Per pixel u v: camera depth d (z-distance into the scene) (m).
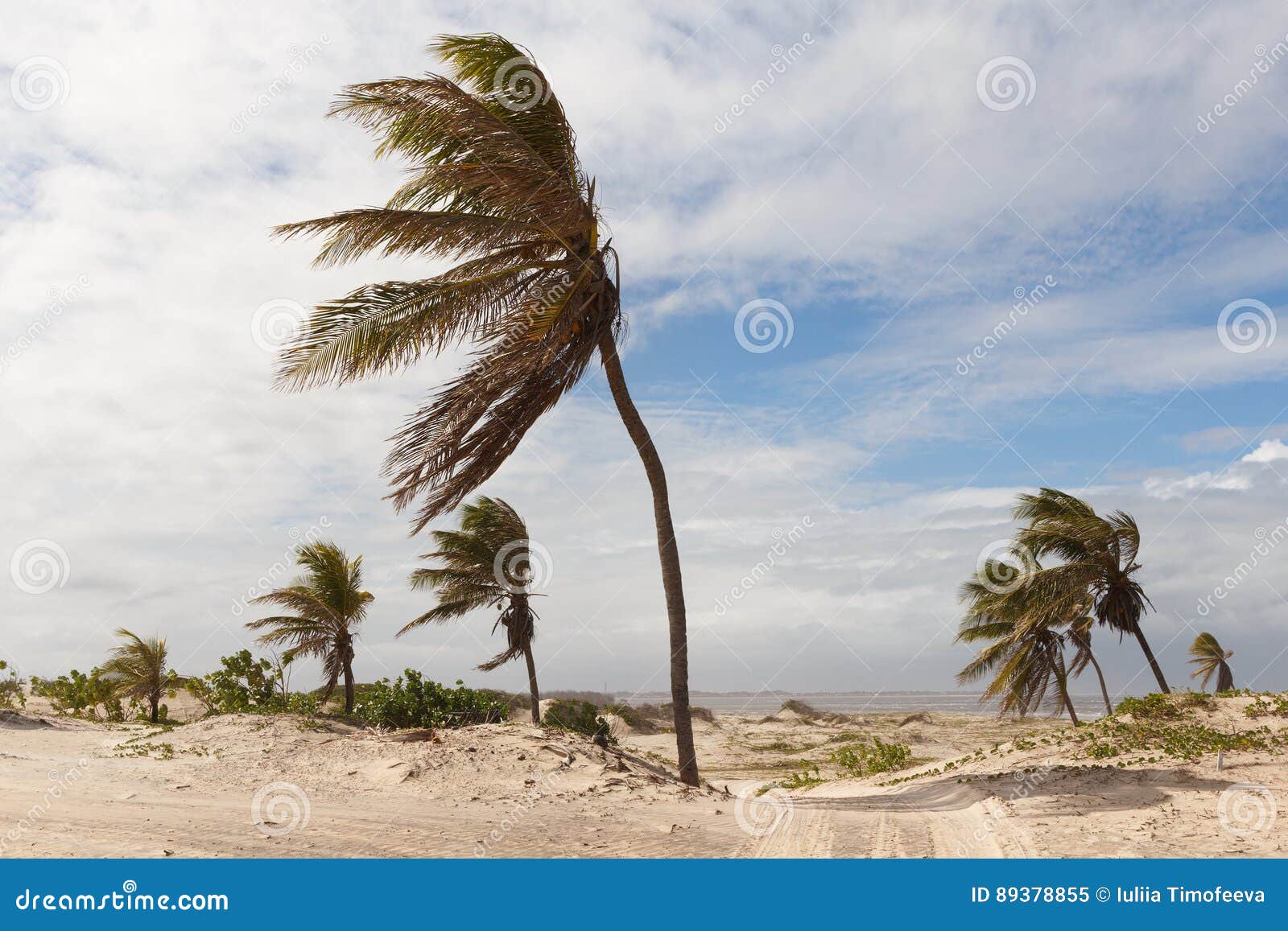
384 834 8.49
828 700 133.00
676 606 14.04
